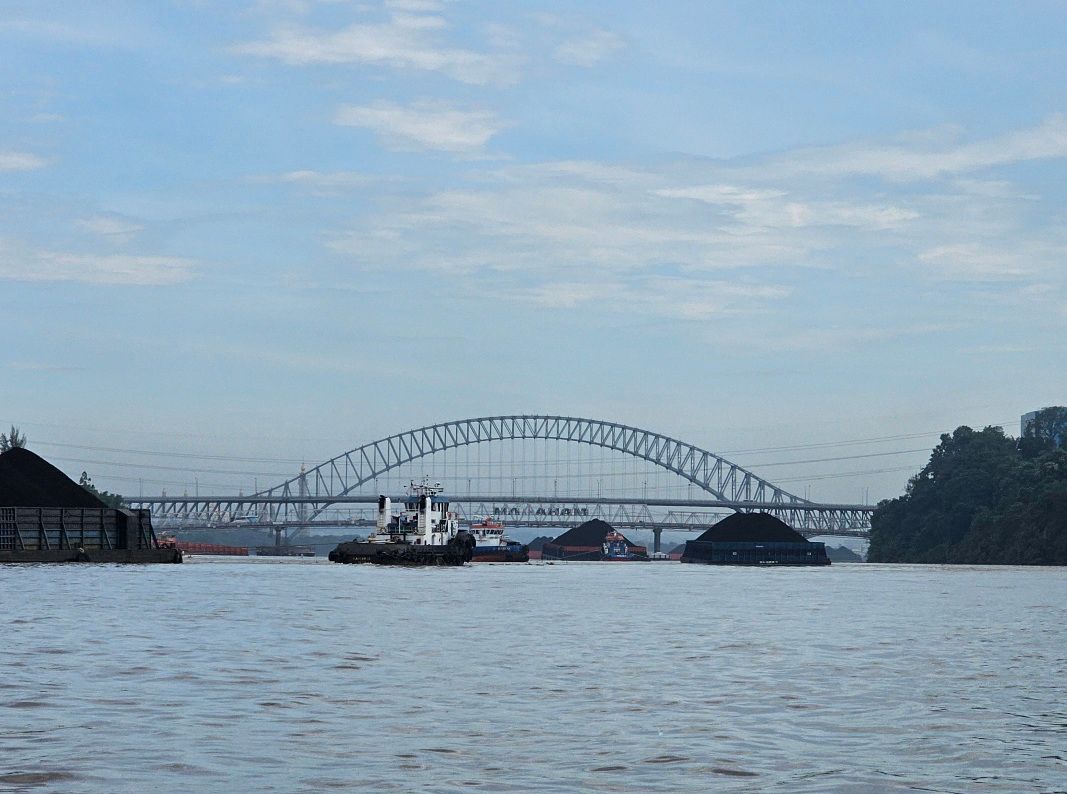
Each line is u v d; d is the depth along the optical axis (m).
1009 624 84.00
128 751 32.44
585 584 149.88
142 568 166.38
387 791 28.55
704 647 63.56
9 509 175.75
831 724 38.84
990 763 33.06
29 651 54.84
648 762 32.47
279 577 144.12
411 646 60.88
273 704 40.62
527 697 43.53
